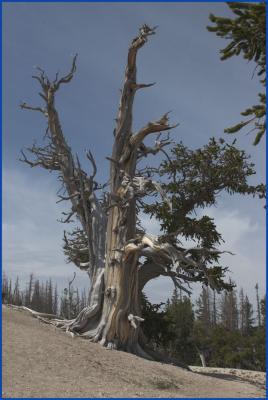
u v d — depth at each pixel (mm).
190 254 24125
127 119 22312
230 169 25781
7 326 15977
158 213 26875
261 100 12406
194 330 52469
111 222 21562
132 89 22391
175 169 26516
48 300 67250
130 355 19047
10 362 12234
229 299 73812
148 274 23188
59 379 11805
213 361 50188
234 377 23141
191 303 54031
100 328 20422
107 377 13586
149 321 28516
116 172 22000
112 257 21016
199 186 26500
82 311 21219
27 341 14727
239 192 26625
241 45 13461
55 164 26016
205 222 26094
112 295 20562
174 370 18219
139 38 21625
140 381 14359
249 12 12758
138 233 22266
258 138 12555
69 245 27281
